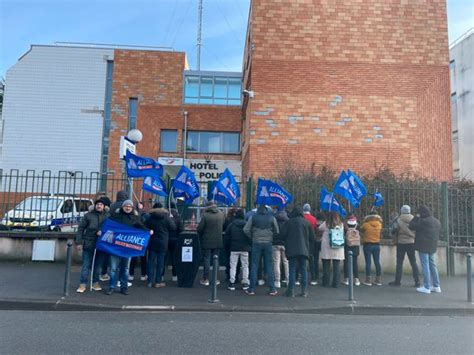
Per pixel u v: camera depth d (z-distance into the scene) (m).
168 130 26.55
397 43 16.42
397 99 16.20
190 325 6.74
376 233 10.23
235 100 27.23
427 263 9.52
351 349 5.59
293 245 8.85
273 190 9.98
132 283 9.86
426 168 16.00
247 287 9.37
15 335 5.98
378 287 9.97
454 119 29.44
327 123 15.98
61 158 29.69
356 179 10.20
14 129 29.84
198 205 12.45
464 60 28.45
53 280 9.74
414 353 5.46
